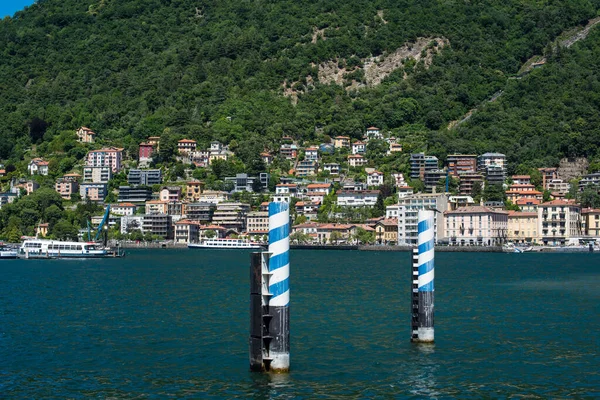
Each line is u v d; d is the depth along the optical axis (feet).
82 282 542.98
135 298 416.26
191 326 305.94
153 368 228.22
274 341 204.03
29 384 211.20
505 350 252.01
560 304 379.96
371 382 210.59
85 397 198.49
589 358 240.53
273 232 195.11
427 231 248.93
